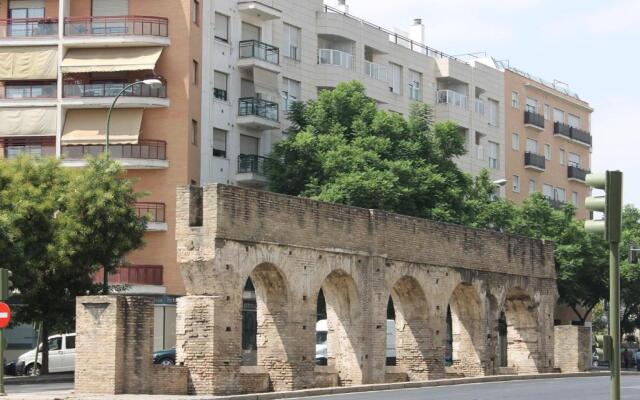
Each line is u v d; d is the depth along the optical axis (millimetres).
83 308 35594
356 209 44219
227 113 70438
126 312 35500
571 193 108000
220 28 70562
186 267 37750
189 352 37344
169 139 66000
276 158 67500
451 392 39344
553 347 57812
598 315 102562
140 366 35625
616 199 18266
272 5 74188
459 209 67312
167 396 34719
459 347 52406
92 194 51062
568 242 81438
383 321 45219
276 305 40812
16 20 67062
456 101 90688
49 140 66750
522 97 100688
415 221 47781
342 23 79062
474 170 92688
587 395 37406
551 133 105250
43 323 52688
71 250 50562
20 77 66375
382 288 45281
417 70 88000
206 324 37156
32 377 49188
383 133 68312
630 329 92062
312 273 41625
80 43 66062
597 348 18422
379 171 63781
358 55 80562
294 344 40562
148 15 66625
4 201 51062
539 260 57094
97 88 66250
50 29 66875
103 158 52344
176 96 66125
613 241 18219
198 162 67812
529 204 81812
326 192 62438
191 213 37969
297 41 76875
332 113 69688
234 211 38125
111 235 51438
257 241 39000
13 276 48469
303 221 41281
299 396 38375
